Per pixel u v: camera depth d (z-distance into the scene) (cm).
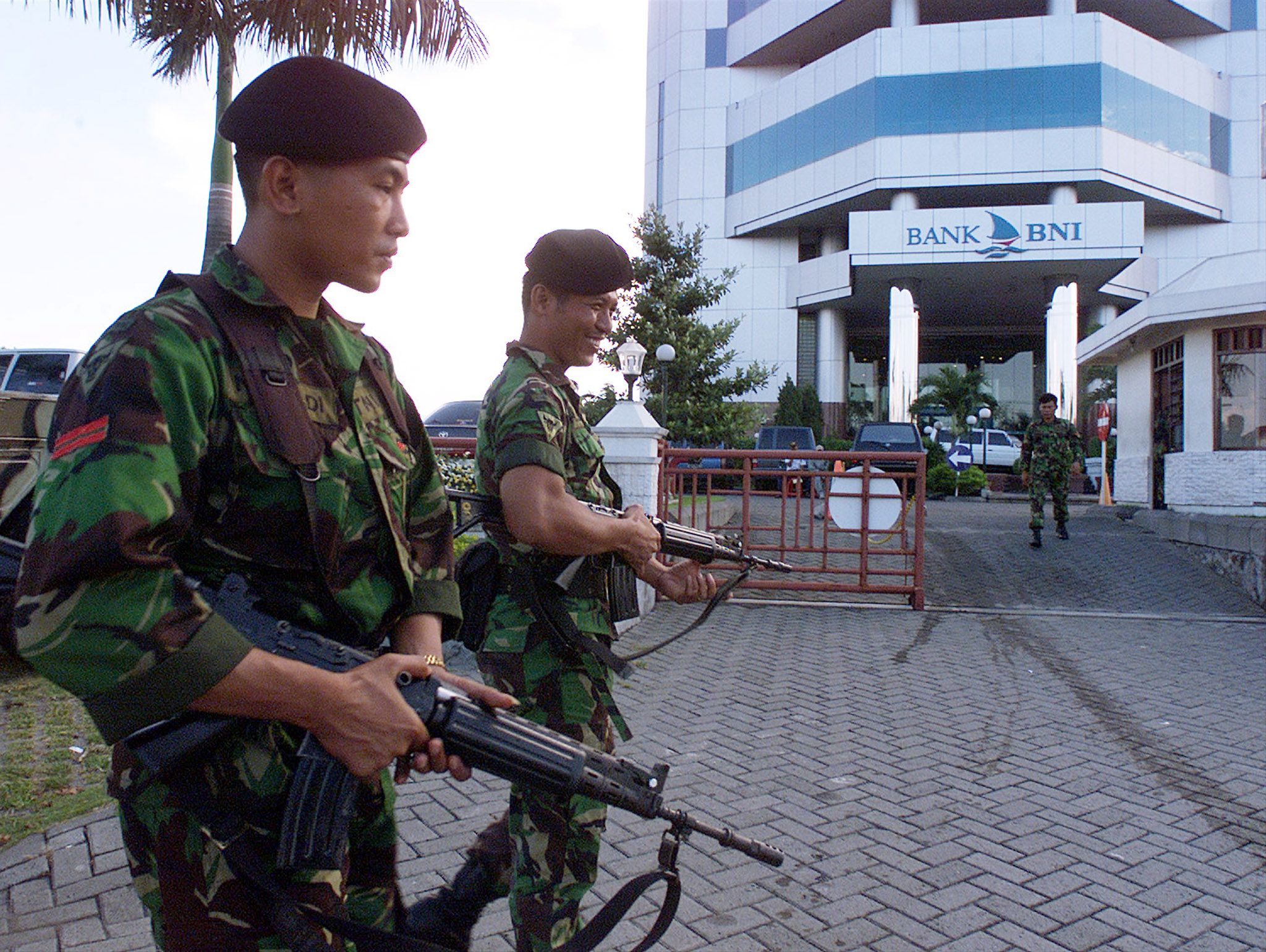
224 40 770
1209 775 434
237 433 129
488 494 220
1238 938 292
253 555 132
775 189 3881
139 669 111
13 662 575
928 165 3456
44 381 1209
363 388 150
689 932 288
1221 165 3766
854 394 4809
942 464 2502
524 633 215
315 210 135
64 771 402
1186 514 1221
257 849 131
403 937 138
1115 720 521
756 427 2677
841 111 3619
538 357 218
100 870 314
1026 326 4575
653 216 2317
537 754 152
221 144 810
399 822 364
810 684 593
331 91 132
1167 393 1373
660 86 4297
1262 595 886
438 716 140
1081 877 330
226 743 132
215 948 131
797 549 850
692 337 2241
